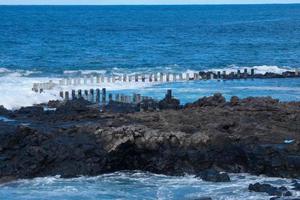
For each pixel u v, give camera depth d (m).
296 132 53.56
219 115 58.53
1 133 50.25
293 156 47.44
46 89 87.25
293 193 42.59
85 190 44.78
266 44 194.75
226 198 42.19
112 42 197.88
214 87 97.06
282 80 107.12
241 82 104.19
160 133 50.00
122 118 58.28
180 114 59.16
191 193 43.75
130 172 49.06
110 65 134.25
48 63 134.38
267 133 52.91
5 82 92.81
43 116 63.56
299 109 61.69
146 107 69.31
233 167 48.41
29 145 49.28
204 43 199.50
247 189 44.09
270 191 42.78
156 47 181.75
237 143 50.19
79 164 47.81
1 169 47.12
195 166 48.59
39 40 197.12
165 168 48.72
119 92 90.38
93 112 64.38
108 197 43.34
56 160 47.91
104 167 48.34
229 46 187.88
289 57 154.62
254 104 63.75
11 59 139.50
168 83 102.44
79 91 81.12
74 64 134.00
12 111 67.94
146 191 44.53
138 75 108.19
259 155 47.91
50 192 44.28
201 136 49.78
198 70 124.12
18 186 45.44
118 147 48.50
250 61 145.62
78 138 50.53
